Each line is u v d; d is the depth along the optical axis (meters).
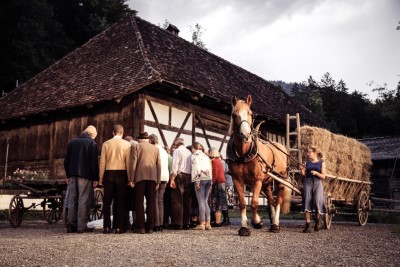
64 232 7.61
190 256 4.49
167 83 13.58
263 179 7.59
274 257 4.50
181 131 15.36
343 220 12.36
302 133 9.63
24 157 16.94
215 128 17.27
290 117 9.93
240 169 6.95
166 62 15.89
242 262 4.15
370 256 4.70
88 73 16.94
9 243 5.48
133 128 13.73
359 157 10.82
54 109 15.24
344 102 69.44
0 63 26.48
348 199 10.18
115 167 7.42
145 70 14.21
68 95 15.91
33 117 16.80
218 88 17.11
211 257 4.44
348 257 4.59
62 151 15.72
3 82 26.77
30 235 6.86
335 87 73.69
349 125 65.56
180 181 8.49
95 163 7.78
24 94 18.83
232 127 6.95
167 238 6.24
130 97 14.05
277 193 8.02
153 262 4.09
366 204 10.56
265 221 11.63
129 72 14.78
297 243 5.79
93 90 15.02
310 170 7.98
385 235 7.18
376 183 31.72
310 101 69.31
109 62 16.62
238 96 18.39
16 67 26.27
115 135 7.66
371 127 65.06
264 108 20.05
